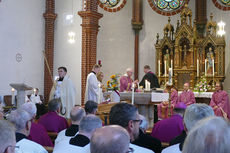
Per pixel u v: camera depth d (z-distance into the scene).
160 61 18.14
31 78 15.81
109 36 19.53
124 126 3.32
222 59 16.98
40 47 16.34
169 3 19.58
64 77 10.46
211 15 17.53
